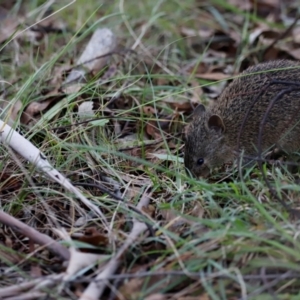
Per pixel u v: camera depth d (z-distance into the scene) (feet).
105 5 55.72
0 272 27.37
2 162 33.22
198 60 45.65
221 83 46.52
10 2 57.41
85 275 26.55
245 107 38.91
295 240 26.25
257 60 49.34
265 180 29.89
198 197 30.01
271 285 24.35
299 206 29.76
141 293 24.84
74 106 39.81
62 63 46.32
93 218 30.53
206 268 26.13
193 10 57.11
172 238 27.91
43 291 25.12
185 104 42.63
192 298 24.58
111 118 37.27
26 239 29.71
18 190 32.71
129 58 46.55
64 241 27.99
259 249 25.75
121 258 26.61
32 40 49.60
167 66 48.11
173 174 32.22
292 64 39.19
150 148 38.01
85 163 35.01
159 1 53.47
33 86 42.11
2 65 45.80
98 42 46.32
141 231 27.96
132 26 53.21
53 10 54.39
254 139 39.11
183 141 39.50
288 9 58.54
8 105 36.47
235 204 30.09
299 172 34.76
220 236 26.50
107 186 33.63
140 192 32.37
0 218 27.86
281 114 38.22
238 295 24.95
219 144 38.42
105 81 39.47
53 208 31.63
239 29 55.06
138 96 42.27
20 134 35.86
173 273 24.91
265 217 27.99
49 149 34.22
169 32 52.49
